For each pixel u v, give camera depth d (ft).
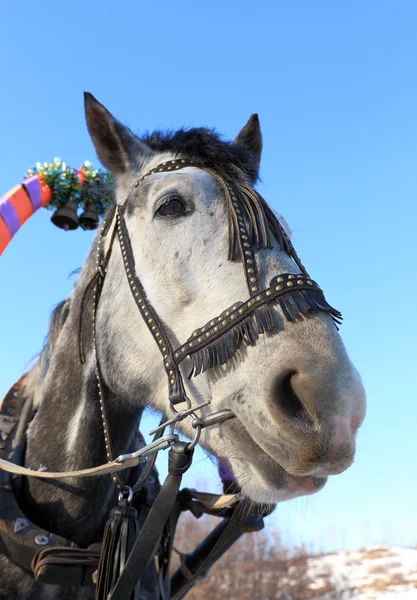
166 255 6.41
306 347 5.34
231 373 5.69
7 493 6.80
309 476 5.45
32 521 6.91
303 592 28.99
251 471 5.59
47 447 7.23
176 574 8.23
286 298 5.59
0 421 7.71
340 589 28.25
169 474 5.77
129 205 7.11
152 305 6.41
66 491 6.94
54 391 7.46
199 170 6.93
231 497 7.29
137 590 6.26
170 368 6.07
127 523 6.42
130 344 6.63
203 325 5.99
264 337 5.55
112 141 7.72
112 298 6.98
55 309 8.43
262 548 30.78
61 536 6.81
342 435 5.07
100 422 7.11
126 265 6.81
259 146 8.80
